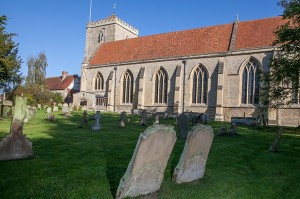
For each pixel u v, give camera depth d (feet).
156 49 180.24
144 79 174.50
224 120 143.54
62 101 215.72
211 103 150.30
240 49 143.64
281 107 127.75
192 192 27.02
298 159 44.06
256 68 139.64
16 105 35.27
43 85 213.25
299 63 79.46
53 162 34.17
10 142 34.86
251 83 140.97
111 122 97.30
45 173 29.63
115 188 26.30
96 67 198.39
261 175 34.55
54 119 92.68
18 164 32.65
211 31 166.91
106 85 192.85
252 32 150.10
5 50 105.40
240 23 159.63
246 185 30.14
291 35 80.23
